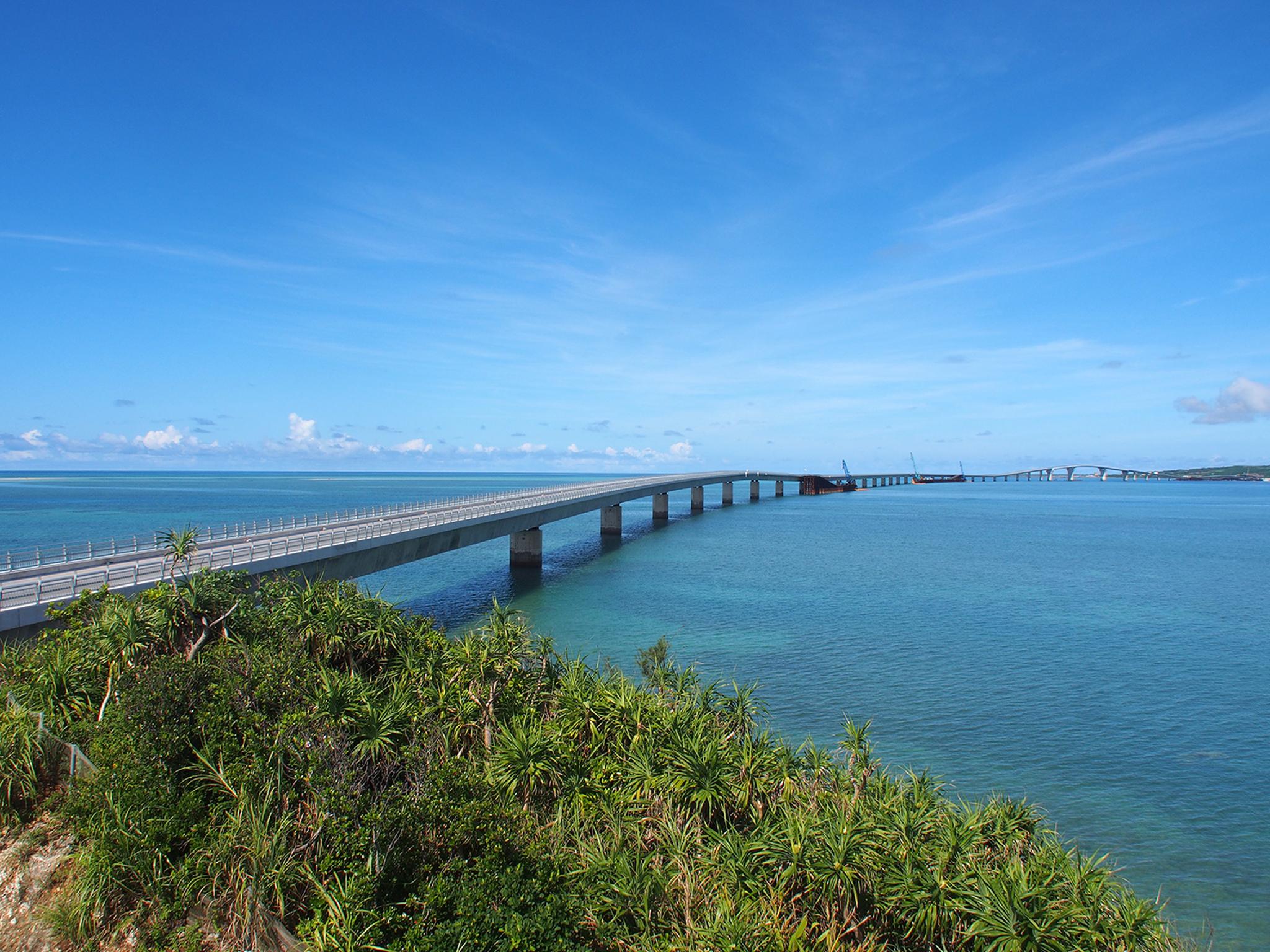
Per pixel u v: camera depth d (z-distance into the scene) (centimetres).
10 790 1486
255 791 1358
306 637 2220
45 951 1213
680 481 14500
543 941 1093
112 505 16525
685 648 3947
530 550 7250
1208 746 2692
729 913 1189
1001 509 19212
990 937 1195
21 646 2278
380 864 1190
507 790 1575
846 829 1333
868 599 5519
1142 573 7194
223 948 1171
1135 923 1241
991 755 2588
